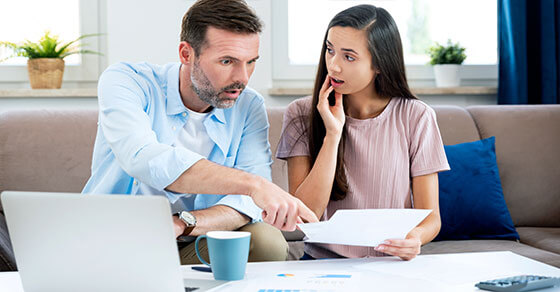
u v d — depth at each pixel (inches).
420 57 112.3
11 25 101.4
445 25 112.3
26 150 78.2
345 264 45.9
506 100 104.8
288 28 107.7
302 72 108.2
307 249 63.4
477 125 92.3
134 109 52.5
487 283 37.7
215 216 53.3
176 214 51.0
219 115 59.8
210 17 51.5
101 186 58.0
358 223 41.8
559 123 92.1
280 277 41.1
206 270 43.9
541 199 88.3
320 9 108.8
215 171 45.6
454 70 106.2
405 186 62.3
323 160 59.7
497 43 105.9
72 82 104.1
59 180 78.2
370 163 62.4
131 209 33.0
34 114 81.1
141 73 58.7
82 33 103.0
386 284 39.0
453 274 42.0
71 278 35.6
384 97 64.1
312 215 43.0
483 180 83.0
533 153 89.7
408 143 63.1
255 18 52.0
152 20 99.6
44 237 35.2
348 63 58.6
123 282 34.7
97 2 103.1
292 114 66.2
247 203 56.2
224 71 52.4
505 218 82.1
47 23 102.6
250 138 63.5
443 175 82.7
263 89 103.3
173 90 58.4
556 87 103.8
